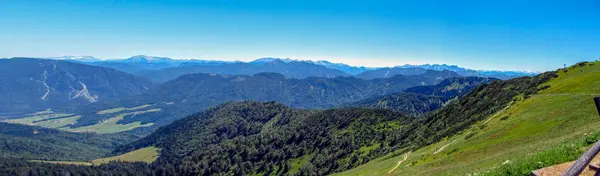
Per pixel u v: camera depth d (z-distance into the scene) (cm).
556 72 10481
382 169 7588
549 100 6994
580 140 2342
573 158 1997
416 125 15388
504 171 2411
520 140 4766
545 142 3631
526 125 5547
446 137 8650
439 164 5469
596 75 8112
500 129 5988
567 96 6781
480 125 7575
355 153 16812
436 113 14662
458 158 5281
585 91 6750
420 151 8219
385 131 19138
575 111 5062
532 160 2295
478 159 4562
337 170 15425
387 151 13075
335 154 18488
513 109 7669
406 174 5691
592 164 1405
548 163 2105
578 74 9412
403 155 8694
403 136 14938
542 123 5206
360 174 8000
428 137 10519
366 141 18638
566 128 4372
